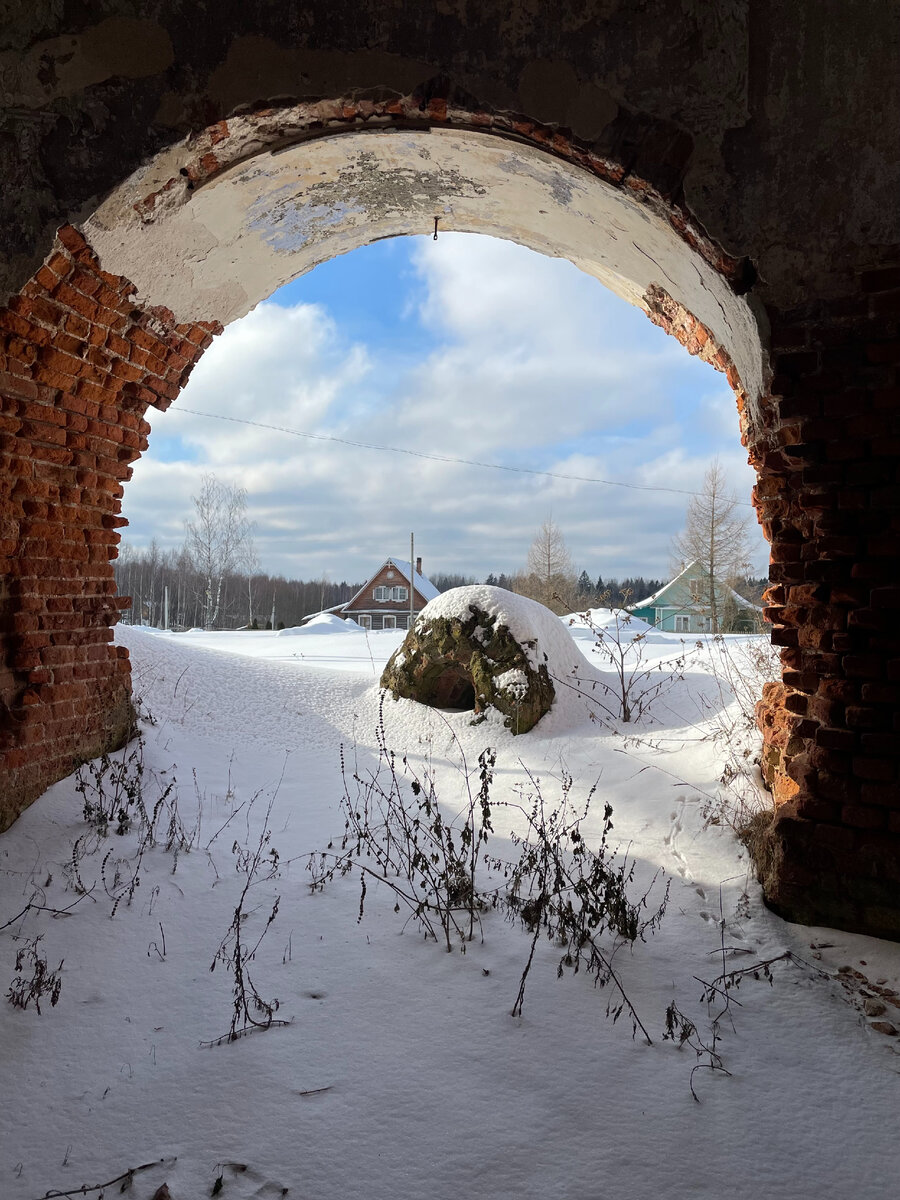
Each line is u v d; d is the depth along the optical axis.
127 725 5.57
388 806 5.34
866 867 3.41
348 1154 2.28
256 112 3.99
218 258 5.05
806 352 3.65
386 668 8.21
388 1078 2.58
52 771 4.62
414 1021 2.86
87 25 4.00
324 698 7.98
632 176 3.86
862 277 3.57
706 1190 2.18
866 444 3.53
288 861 4.27
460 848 4.54
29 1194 2.13
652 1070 2.63
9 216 4.03
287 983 3.10
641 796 5.32
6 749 4.18
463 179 4.75
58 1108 2.46
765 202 3.71
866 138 3.61
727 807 4.69
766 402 3.84
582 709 7.56
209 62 3.97
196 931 3.48
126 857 4.07
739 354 4.18
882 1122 2.44
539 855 4.26
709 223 3.76
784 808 3.72
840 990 3.10
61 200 4.02
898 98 3.58
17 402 4.26
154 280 4.75
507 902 3.75
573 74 3.87
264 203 4.80
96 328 4.62
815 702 3.68
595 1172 2.22
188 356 5.62
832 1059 2.72
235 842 4.40
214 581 49.59
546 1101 2.49
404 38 3.93
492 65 3.91
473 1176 2.21
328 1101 2.48
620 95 3.84
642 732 6.90
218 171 4.32
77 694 4.92
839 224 3.62
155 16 3.99
